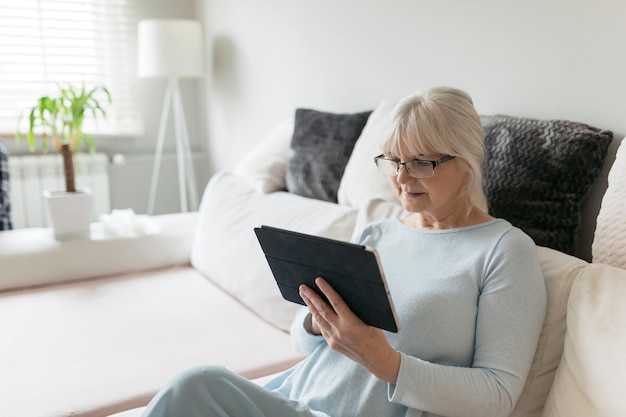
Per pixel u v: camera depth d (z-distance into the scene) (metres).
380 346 0.97
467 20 1.66
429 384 0.97
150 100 3.57
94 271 2.25
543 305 1.03
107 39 3.41
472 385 0.97
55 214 2.25
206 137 3.65
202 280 2.21
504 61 1.56
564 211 1.28
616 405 0.86
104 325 1.78
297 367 1.28
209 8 3.37
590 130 1.28
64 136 2.44
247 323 1.79
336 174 1.89
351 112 2.21
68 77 3.36
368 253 0.86
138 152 3.60
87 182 3.41
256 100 2.93
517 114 1.54
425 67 1.83
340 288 0.96
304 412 1.05
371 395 1.07
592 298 1.00
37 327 1.77
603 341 0.93
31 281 2.13
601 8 1.31
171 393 0.98
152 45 3.04
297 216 1.80
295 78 2.56
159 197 3.69
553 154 1.28
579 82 1.37
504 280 1.02
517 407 1.06
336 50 2.26
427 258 1.12
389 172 1.13
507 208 1.34
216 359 1.55
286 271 1.04
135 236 2.34
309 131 2.02
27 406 1.33
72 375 1.47
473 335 1.04
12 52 3.21
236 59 3.09
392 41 1.96
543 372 1.05
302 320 1.24
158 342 1.66
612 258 1.08
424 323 1.06
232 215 2.11
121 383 1.43
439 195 1.09
